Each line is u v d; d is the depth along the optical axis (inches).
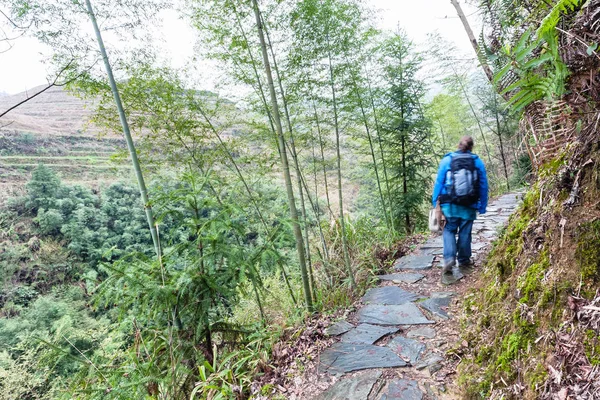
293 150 167.3
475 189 116.9
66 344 312.7
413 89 273.3
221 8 143.8
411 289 120.9
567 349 41.4
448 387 63.2
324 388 72.2
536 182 69.7
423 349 79.4
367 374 73.5
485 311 73.3
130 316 97.1
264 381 84.7
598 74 43.3
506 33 73.4
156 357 100.7
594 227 44.7
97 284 97.4
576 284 44.8
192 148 159.8
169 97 141.3
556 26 48.5
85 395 90.8
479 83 347.3
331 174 274.5
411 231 283.7
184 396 95.7
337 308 119.3
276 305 183.2
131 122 140.0
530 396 43.9
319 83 168.1
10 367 300.7
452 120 446.0
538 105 60.6
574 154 50.3
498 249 92.9
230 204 101.7
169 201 99.2
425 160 283.3
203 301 95.7
